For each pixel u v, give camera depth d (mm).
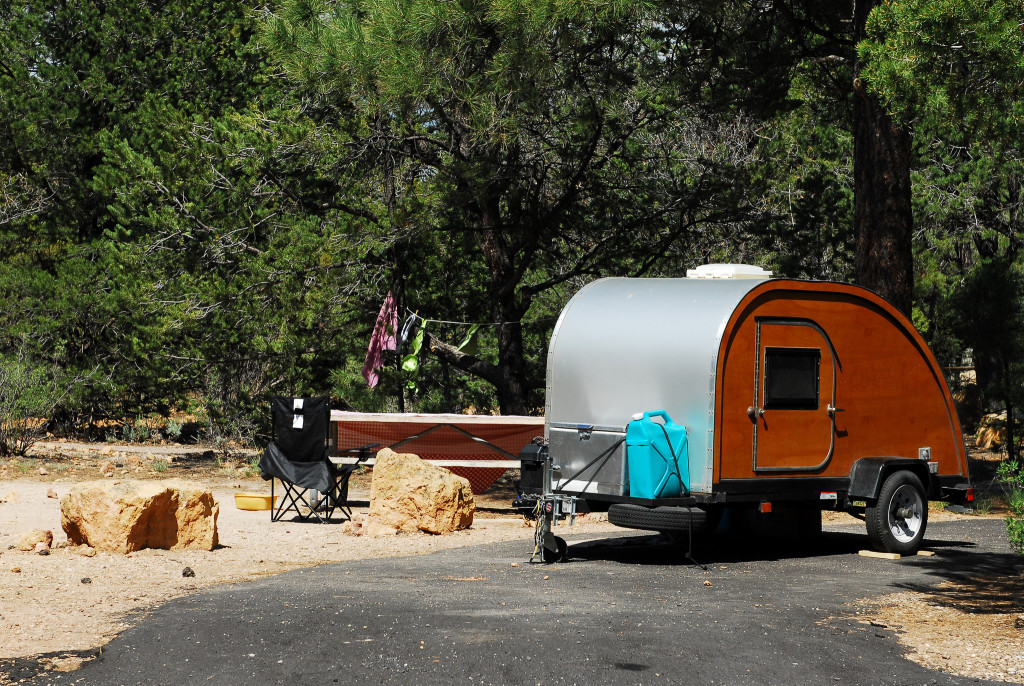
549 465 9969
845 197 23453
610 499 9656
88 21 24859
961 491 11070
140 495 9641
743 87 17781
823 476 10094
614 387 9891
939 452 11008
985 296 21281
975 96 8695
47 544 9664
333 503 12484
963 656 6176
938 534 12086
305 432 12125
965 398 26156
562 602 7523
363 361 20875
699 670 5805
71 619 6910
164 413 25078
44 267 25453
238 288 18484
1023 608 7559
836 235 22219
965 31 8203
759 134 23641
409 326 17922
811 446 10016
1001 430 25734
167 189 18469
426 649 6152
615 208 19547
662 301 9945
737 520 10898
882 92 9055
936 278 25422
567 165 18359
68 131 24328
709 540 11320
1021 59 8141
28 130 23906
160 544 9836
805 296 10023
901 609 7473
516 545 10672
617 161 19875
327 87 14281
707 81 17469
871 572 9203
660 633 6566
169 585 8141
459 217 19203
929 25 8328
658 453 9266
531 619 6906
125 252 18922
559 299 24844
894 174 15406
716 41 16641
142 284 19188
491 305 19984
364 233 17672
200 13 25641
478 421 13797
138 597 7629
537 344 24453
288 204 19094
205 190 18453
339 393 21656
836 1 17094
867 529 10234
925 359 10906
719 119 18922
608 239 19750
